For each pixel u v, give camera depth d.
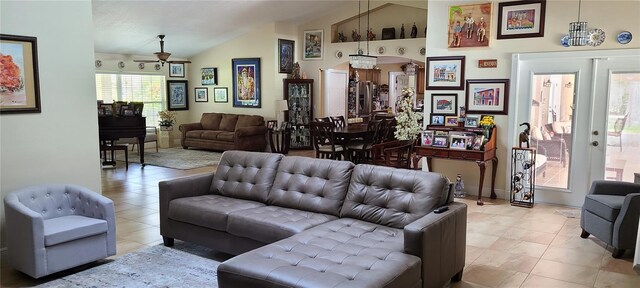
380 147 7.63
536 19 5.57
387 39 9.72
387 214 3.48
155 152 10.48
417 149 6.00
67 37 4.25
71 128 4.33
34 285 3.36
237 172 4.39
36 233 3.31
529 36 5.63
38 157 4.09
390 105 14.23
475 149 5.64
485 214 5.30
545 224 4.90
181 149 11.08
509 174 5.92
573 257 3.94
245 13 9.16
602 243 4.29
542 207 5.63
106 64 10.40
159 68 11.51
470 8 5.94
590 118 5.43
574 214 5.29
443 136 5.89
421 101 13.16
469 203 5.81
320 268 2.62
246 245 3.66
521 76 5.77
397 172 3.62
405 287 2.62
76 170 4.40
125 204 5.76
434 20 6.25
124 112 8.40
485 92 5.97
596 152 5.45
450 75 6.19
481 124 5.87
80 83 4.38
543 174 5.80
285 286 2.47
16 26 3.88
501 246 4.22
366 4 9.69
